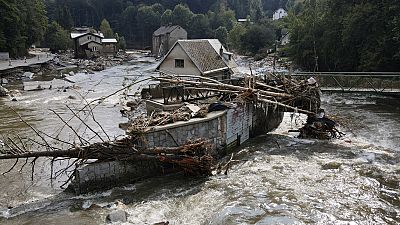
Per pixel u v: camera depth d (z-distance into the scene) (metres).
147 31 135.12
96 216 11.53
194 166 14.21
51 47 92.44
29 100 32.75
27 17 69.88
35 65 55.25
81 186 12.98
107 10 152.00
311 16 49.22
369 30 34.25
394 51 31.45
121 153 13.47
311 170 14.95
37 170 15.85
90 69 60.53
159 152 13.75
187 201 12.49
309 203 12.11
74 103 31.55
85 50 87.12
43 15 79.75
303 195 12.70
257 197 12.58
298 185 13.52
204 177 14.48
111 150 13.37
